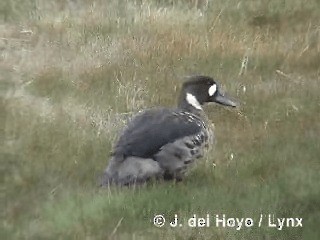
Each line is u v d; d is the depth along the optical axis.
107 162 13.34
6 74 18.55
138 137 11.69
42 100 16.84
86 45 19.97
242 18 21.95
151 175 11.61
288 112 15.67
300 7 22.27
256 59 18.81
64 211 11.51
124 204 11.42
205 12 22.36
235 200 11.69
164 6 23.03
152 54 18.92
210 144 12.80
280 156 13.41
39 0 23.56
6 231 11.28
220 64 18.42
